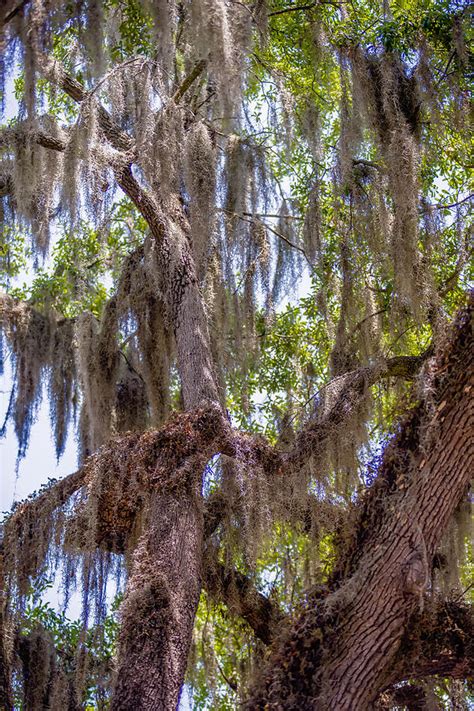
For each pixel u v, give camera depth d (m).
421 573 5.63
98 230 7.88
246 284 8.30
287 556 8.02
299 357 9.98
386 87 7.73
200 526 6.84
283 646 5.73
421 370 6.03
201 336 7.89
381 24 8.73
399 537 5.78
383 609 5.66
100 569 7.13
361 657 5.62
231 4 7.09
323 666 5.63
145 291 8.73
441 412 5.91
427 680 6.33
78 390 9.42
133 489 6.85
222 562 7.62
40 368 9.44
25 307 9.58
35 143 7.62
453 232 9.02
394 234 7.38
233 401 10.14
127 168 8.12
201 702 8.80
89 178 7.05
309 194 8.42
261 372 9.98
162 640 6.12
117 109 7.91
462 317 5.97
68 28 7.62
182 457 6.96
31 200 7.95
